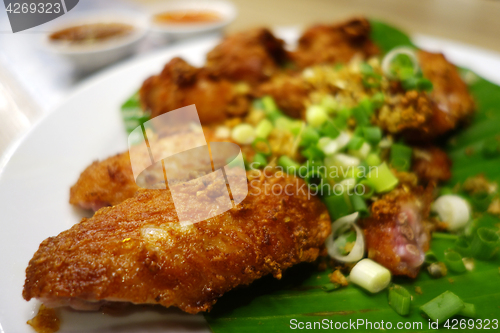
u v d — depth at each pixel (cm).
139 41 28
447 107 21
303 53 25
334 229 18
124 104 22
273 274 16
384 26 27
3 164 18
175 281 14
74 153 19
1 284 15
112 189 17
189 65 22
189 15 33
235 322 15
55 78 26
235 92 22
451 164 21
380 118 20
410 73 20
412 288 16
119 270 14
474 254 17
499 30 35
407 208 17
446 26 35
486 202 19
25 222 17
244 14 38
